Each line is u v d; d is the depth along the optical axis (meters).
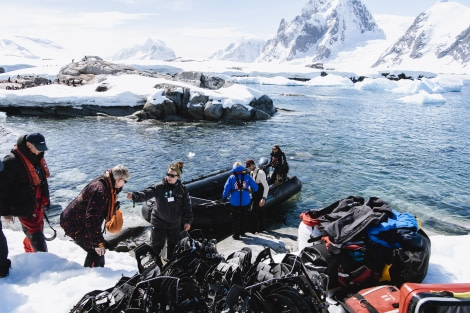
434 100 43.56
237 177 7.22
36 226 4.70
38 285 3.99
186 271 3.56
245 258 3.63
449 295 2.79
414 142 20.12
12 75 53.62
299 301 3.05
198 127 23.14
